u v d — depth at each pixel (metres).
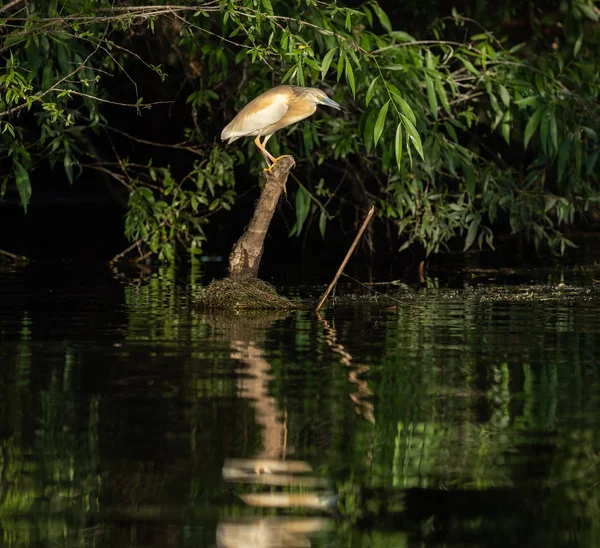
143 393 8.72
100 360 10.02
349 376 9.34
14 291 15.59
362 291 15.64
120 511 6.26
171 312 13.30
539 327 11.95
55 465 6.95
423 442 7.44
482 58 16.58
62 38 14.54
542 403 8.43
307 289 15.88
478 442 7.45
